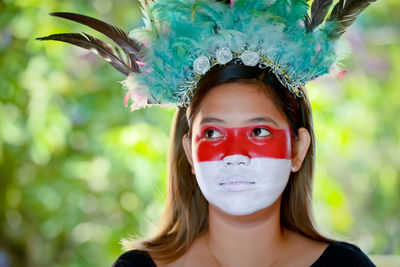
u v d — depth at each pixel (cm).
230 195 250
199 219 280
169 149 289
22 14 527
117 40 270
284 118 257
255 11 253
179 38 256
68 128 526
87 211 568
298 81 264
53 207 546
